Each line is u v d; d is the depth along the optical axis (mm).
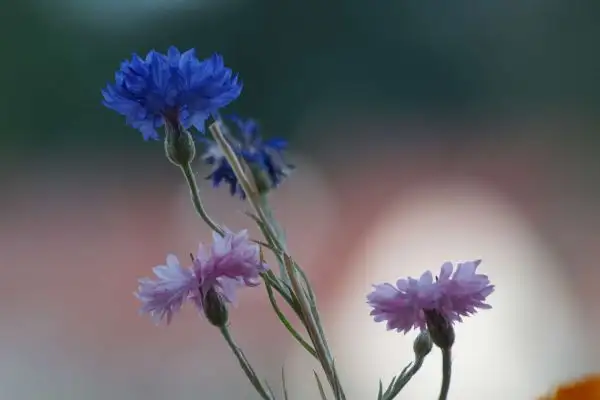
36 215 1054
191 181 717
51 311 1006
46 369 962
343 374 932
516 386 927
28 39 1054
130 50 1041
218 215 996
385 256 1023
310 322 714
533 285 999
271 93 1057
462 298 692
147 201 1055
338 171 1070
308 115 1069
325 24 1068
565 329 961
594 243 1032
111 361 968
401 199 1065
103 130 1065
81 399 948
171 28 1032
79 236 1049
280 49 1058
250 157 761
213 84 708
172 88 706
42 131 1064
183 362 964
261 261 708
